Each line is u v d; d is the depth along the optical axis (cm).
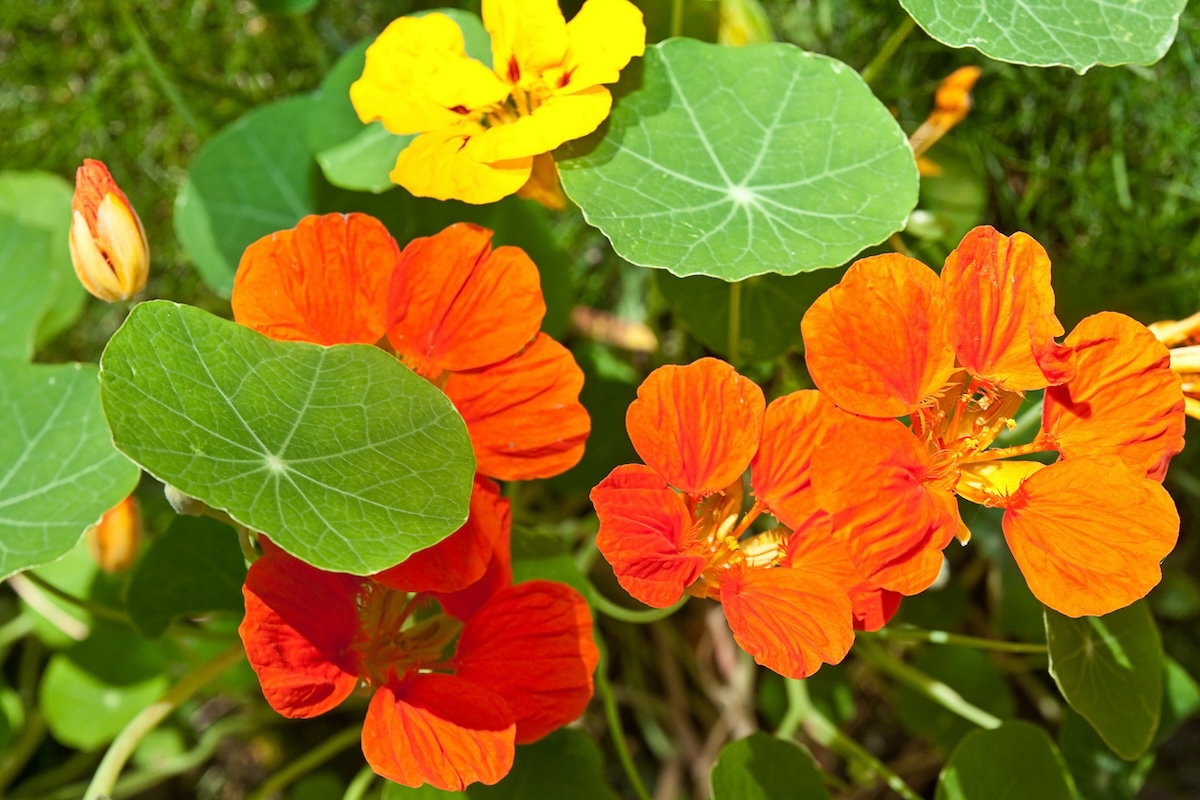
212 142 44
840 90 39
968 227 45
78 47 50
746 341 44
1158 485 34
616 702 51
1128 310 47
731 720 50
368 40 44
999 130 47
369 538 34
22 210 49
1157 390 35
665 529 35
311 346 35
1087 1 38
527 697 36
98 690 46
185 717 50
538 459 37
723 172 38
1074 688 38
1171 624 51
